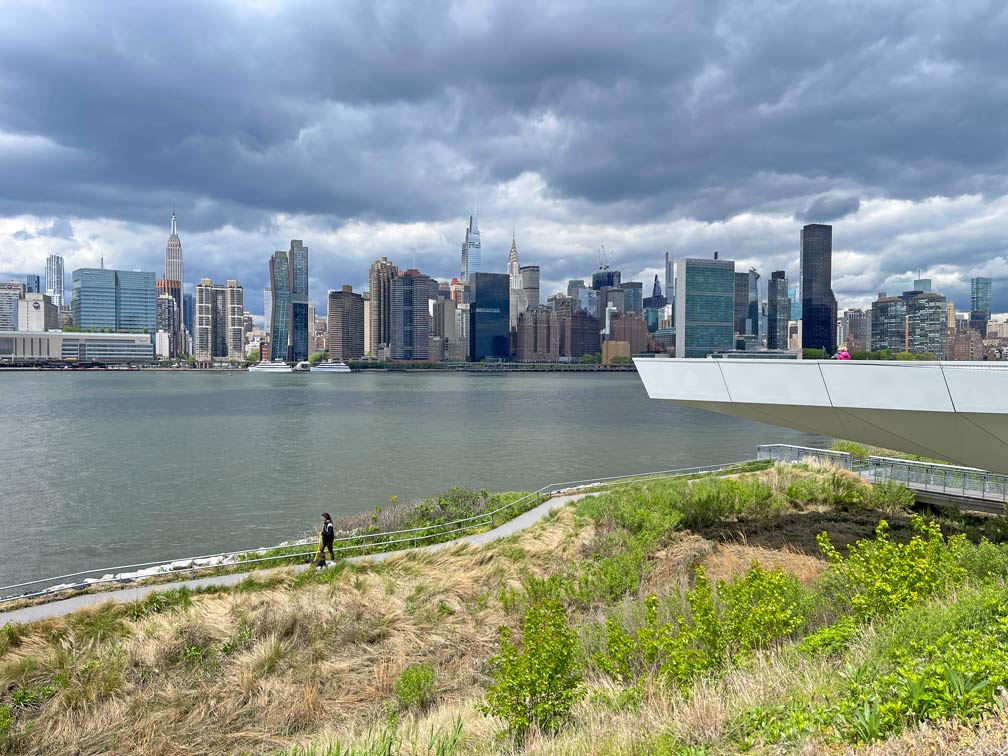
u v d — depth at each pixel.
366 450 68.81
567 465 59.94
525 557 23.53
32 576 28.92
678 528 27.00
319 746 10.83
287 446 71.81
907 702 5.73
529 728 9.39
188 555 32.00
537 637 10.17
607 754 7.23
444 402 147.75
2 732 12.16
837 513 29.08
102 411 116.94
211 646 15.98
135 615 17.31
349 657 16.03
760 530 26.78
